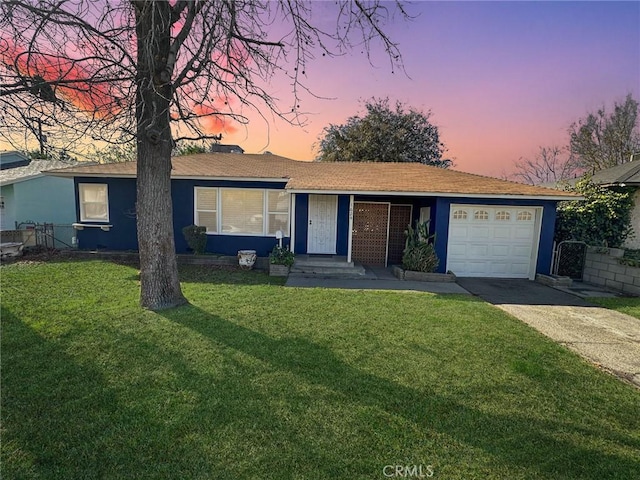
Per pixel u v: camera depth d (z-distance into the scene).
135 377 3.65
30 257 10.86
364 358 4.27
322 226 12.13
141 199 5.93
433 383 3.71
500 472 2.49
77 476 2.35
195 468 2.44
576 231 10.81
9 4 4.04
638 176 11.61
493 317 6.14
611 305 7.38
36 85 4.38
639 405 3.42
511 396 3.50
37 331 4.80
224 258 10.96
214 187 11.67
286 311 6.12
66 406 3.10
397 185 10.66
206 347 4.45
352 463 2.53
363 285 8.76
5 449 2.56
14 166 19.38
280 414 3.08
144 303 6.04
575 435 2.93
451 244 10.43
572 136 26.06
